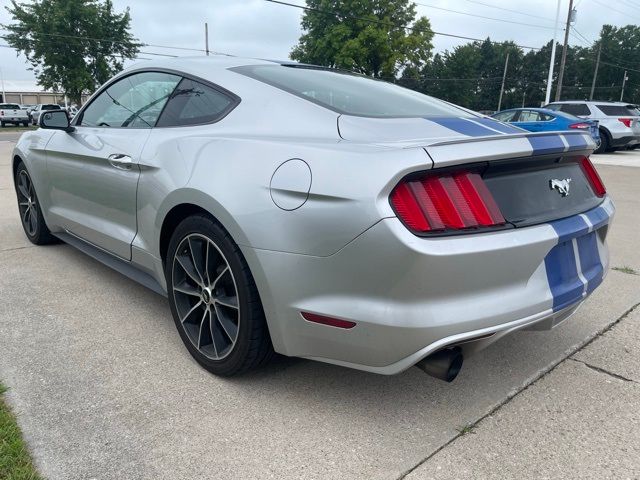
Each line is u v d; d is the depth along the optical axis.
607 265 2.59
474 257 1.83
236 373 2.38
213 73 2.78
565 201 2.28
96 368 2.53
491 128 2.46
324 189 1.90
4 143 18.45
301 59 44.91
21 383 2.38
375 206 1.79
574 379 2.55
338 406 2.28
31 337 2.84
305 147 2.04
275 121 2.39
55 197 3.81
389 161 1.81
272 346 2.30
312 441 2.04
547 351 2.84
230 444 2.01
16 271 3.88
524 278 2.02
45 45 32.66
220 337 2.43
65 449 1.95
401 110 2.54
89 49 33.62
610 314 3.34
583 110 16.20
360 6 41.34
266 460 1.93
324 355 2.07
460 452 2.00
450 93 88.12
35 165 3.97
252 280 2.17
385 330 1.85
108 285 3.62
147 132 2.86
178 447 1.99
